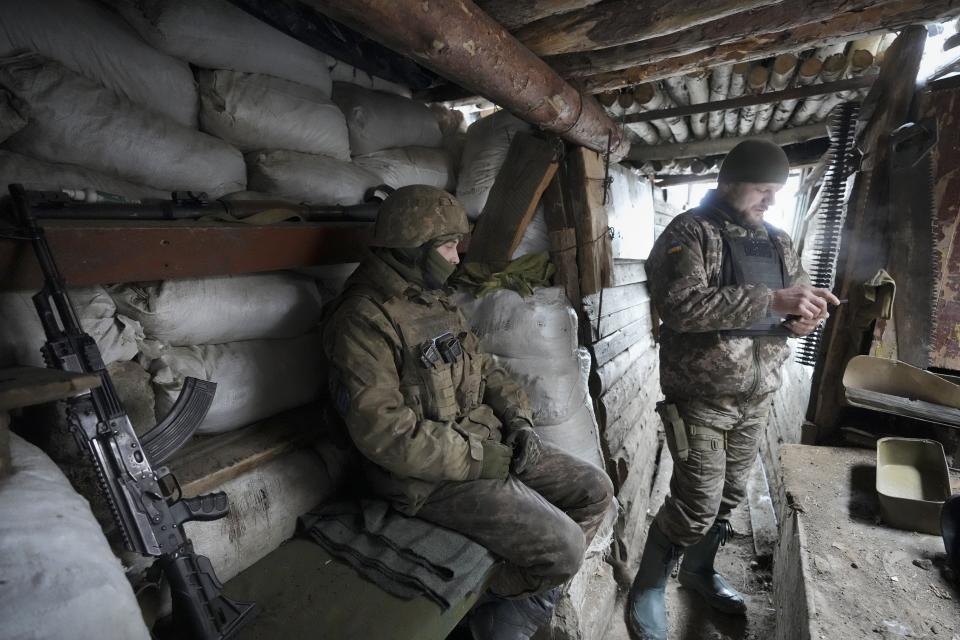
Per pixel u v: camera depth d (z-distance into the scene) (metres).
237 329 1.45
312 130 1.79
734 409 1.90
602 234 2.54
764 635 2.20
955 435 2.03
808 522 1.78
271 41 1.64
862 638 1.29
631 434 3.08
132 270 1.11
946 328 2.03
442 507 1.50
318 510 1.54
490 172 2.43
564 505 1.77
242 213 1.45
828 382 2.33
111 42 1.25
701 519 1.93
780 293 1.68
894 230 2.07
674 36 1.83
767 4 1.49
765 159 1.75
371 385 1.37
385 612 1.20
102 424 0.92
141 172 1.32
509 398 1.78
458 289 2.23
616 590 2.46
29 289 0.96
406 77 2.42
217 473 1.27
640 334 3.73
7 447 0.77
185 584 0.99
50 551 0.67
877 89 2.15
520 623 1.67
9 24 1.06
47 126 1.10
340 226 1.65
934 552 1.60
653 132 3.39
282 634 1.14
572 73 2.04
